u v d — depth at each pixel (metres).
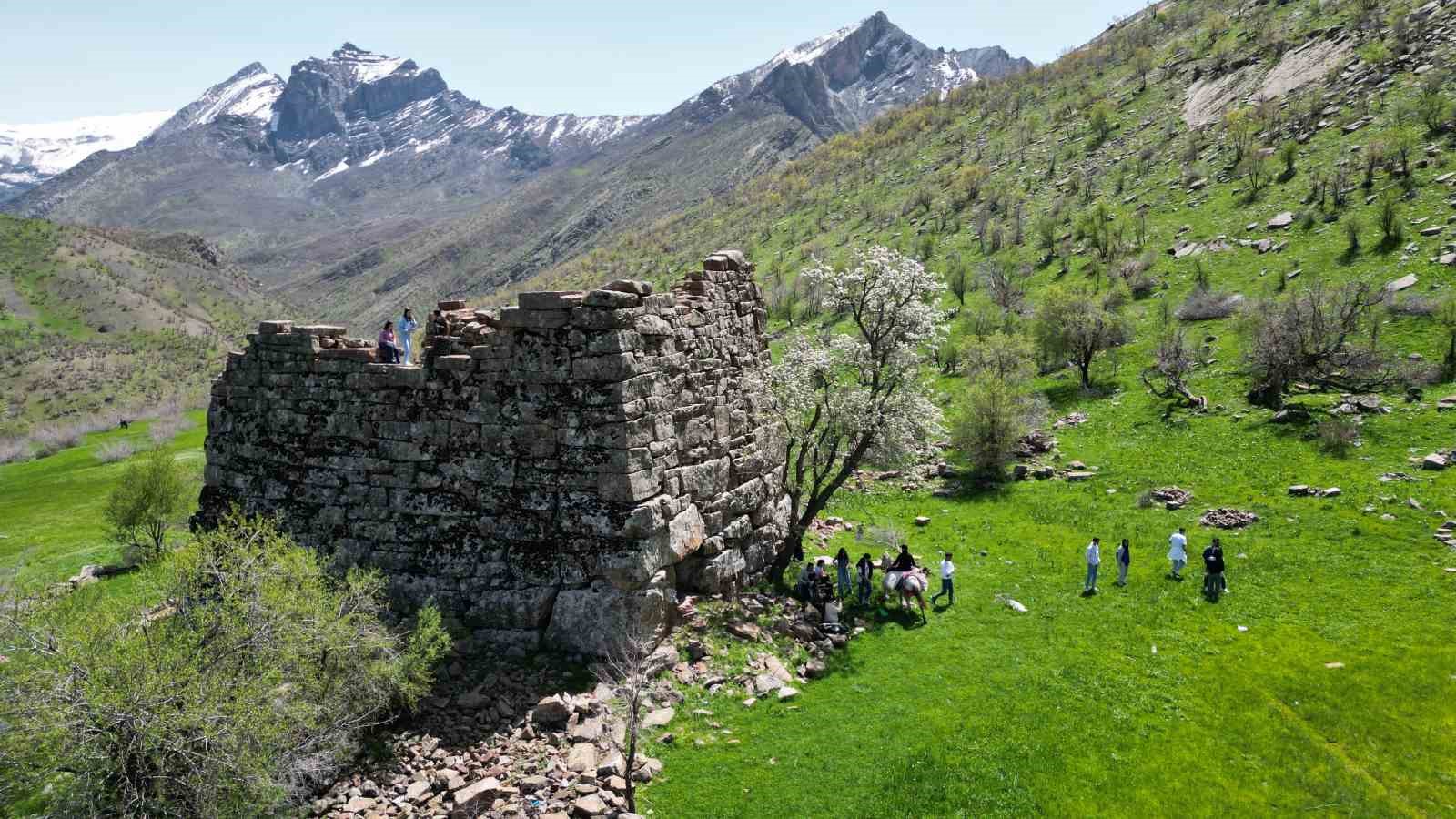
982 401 37.00
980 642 20.80
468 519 18.22
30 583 15.01
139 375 146.00
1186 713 17.14
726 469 20.88
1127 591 23.52
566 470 17.33
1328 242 46.47
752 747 15.76
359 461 19.41
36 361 145.50
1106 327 44.31
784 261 93.19
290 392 20.45
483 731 15.40
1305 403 34.94
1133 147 80.69
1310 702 17.11
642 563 16.75
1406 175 47.97
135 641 12.65
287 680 14.44
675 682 17.19
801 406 23.78
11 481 58.06
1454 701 16.48
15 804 12.52
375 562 18.80
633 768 14.62
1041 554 27.11
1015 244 70.44
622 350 16.80
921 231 83.19
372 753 14.95
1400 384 33.91
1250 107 71.62
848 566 23.66
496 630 17.50
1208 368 41.22
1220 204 58.69
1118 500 31.41
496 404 18.00
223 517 19.92
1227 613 21.36
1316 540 24.84
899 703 17.69
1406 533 24.00
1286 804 14.24
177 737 11.99
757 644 19.09
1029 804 14.37
